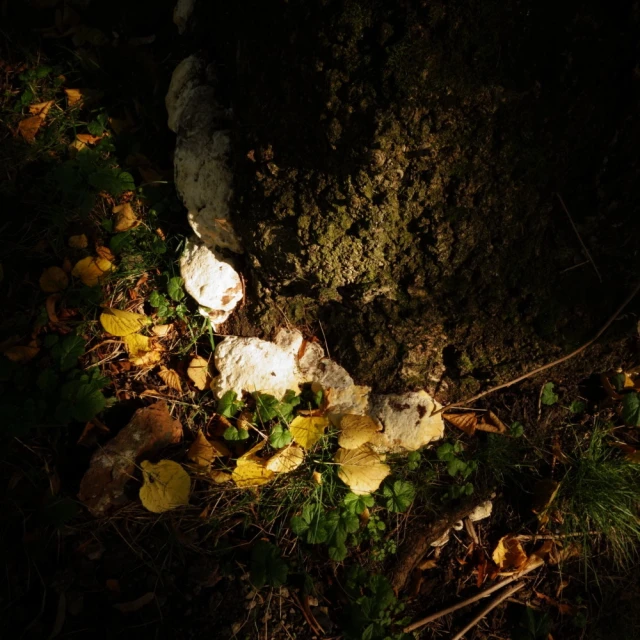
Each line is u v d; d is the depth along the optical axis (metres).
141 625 0.73
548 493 0.79
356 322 0.80
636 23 0.60
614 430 0.82
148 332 0.85
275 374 0.80
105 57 0.97
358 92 0.63
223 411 0.79
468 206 0.68
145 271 0.87
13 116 0.94
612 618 0.79
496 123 0.64
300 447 0.78
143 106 0.94
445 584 0.78
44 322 0.84
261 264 0.79
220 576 0.75
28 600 0.73
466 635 0.77
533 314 0.74
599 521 0.78
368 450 0.77
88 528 0.76
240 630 0.74
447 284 0.73
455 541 0.80
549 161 0.66
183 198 0.82
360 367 0.81
